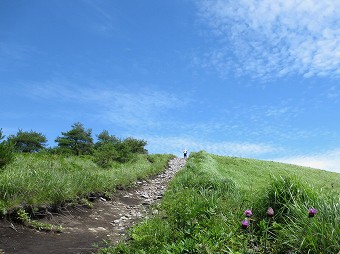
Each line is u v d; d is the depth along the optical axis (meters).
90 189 12.31
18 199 8.51
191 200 9.04
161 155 40.16
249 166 28.89
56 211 9.56
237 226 6.41
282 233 5.65
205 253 5.38
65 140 37.62
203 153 34.66
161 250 5.97
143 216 10.23
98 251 6.96
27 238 7.35
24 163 12.45
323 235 4.88
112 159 23.38
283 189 6.93
